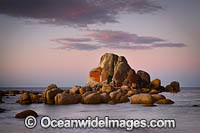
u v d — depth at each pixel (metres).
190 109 21.38
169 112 19.20
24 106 26.41
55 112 19.88
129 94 40.41
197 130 11.70
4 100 37.72
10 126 13.10
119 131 11.65
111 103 28.47
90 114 18.23
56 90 30.83
